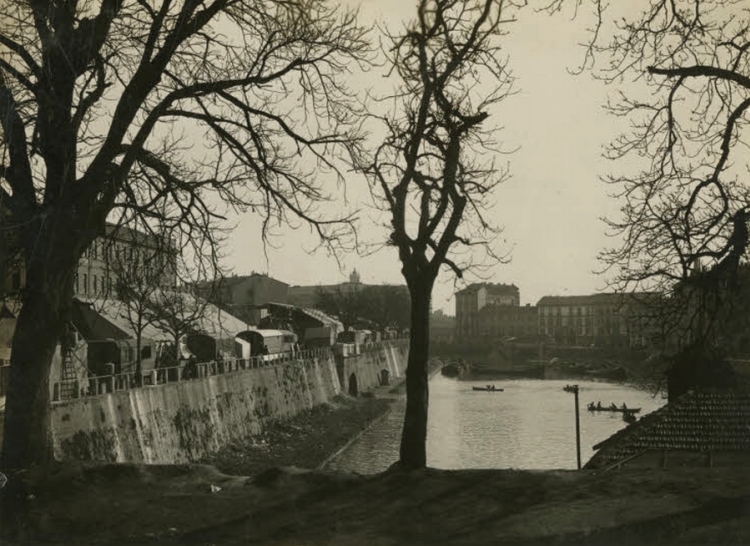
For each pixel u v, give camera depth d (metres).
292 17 12.11
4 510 10.42
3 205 11.25
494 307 191.25
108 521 9.99
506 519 9.21
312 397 68.19
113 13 11.42
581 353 154.25
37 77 11.23
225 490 11.17
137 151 11.64
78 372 33.22
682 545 8.28
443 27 11.57
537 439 56.00
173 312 33.66
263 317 87.62
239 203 13.45
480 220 12.88
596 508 9.33
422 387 11.66
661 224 13.98
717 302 14.16
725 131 12.72
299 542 9.02
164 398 36.62
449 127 11.74
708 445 18.50
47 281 11.44
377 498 10.35
